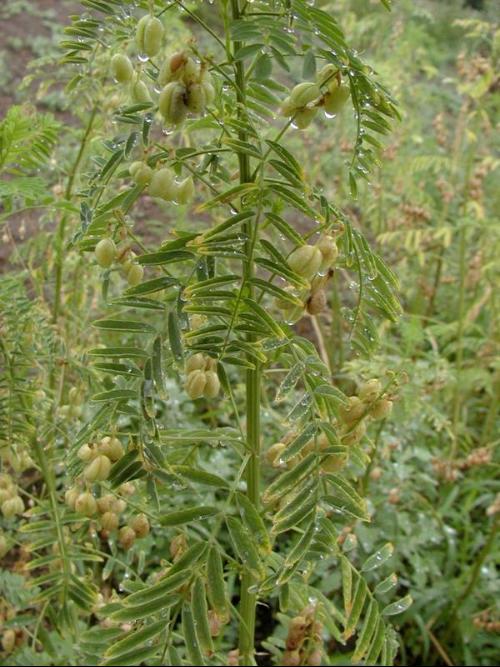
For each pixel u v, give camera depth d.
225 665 0.33
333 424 0.24
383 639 0.23
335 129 0.71
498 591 0.49
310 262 0.20
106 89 0.38
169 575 0.19
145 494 0.29
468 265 0.67
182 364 0.20
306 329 0.76
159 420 0.49
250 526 0.20
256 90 0.25
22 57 1.16
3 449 0.29
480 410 0.66
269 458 0.25
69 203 0.30
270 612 0.50
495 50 0.58
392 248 0.81
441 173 0.80
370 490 0.51
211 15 0.89
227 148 0.23
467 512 0.53
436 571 0.49
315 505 0.20
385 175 0.70
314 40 0.19
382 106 0.20
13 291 0.30
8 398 0.29
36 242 0.44
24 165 0.31
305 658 0.25
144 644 0.18
